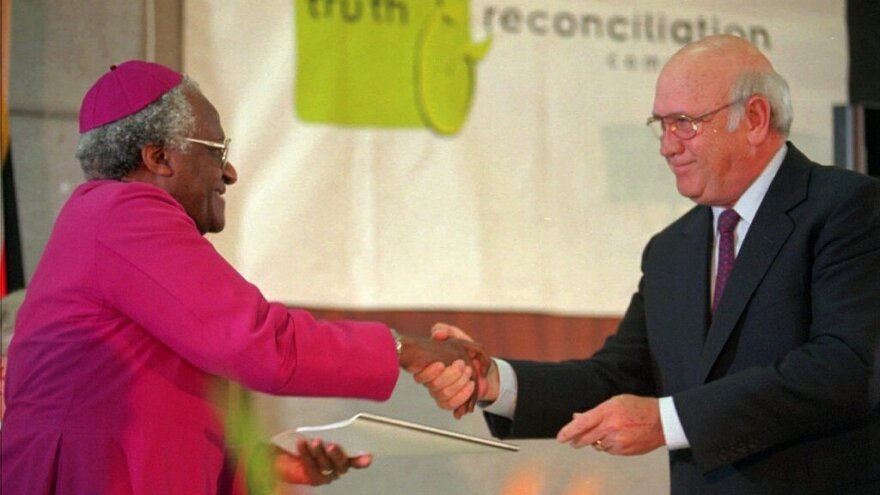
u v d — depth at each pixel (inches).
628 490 244.1
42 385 135.0
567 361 180.4
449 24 227.1
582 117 234.4
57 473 132.8
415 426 137.8
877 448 156.2
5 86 206.4
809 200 159.9
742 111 159.3
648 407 155.2
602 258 234.2
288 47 219.1
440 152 226.4
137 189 135.9
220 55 215.8
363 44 222.8
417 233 224.8
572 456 242.2
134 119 139.0
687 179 161.9
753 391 150.6
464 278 225.9
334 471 159.0
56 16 213.9
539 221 231.1
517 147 230.5
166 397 134.7
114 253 132.6
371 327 145.2
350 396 141.3
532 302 229.5
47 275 137.3
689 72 160.9
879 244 154.8
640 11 238.5
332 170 220.7
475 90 228.7
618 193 235.6
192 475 134.7
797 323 156.3
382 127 223.6
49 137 213.6
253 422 155.3
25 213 212.2
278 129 218.2
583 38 234.8
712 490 159.6
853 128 250.7
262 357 132.2
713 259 167.9
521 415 173.9
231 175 149.0
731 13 243.9
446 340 167.8
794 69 247.1
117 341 133.6
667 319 168.9
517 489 239.8
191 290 131.8
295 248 217.9
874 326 150.9
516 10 231.5
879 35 253.3
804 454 155.4
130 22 215.3
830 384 148.8
